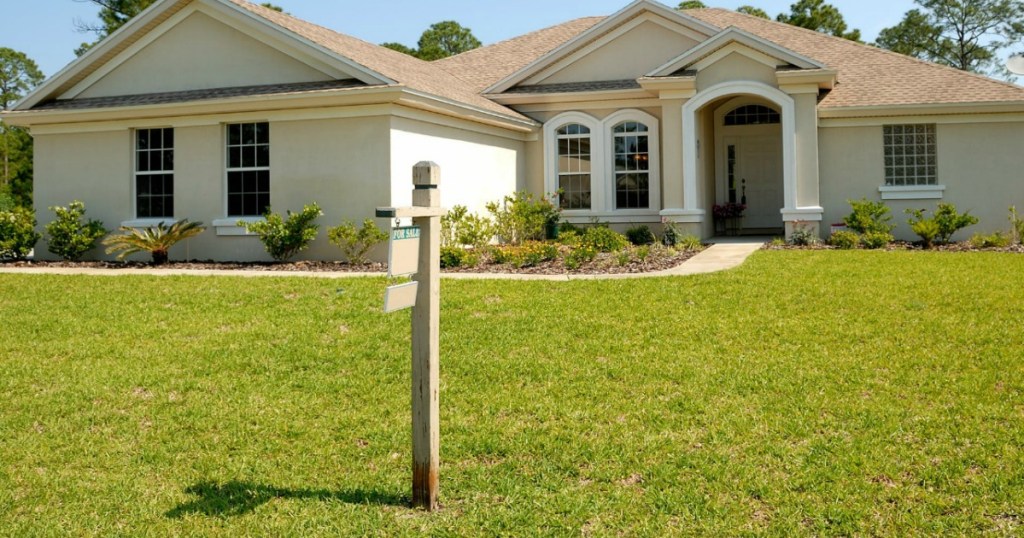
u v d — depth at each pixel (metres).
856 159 19.27
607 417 6.16
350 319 9.55
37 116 16.89
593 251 14.47
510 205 20.36
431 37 62.16
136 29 16.62
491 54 25.12
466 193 17.98
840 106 19.00
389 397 6.80
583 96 20.73
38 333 9.26
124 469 5.46
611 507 4.68
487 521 4.55
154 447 5.84
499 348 8.11
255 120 15.93
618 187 21.12
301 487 5.11
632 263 14.12
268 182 15.96
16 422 6.38
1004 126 18.42
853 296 10.21
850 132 19.27
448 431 5.94
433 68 21.53
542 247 15.41
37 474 5.39
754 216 22.97
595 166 21.00
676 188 18.97
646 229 19.81
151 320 9.79
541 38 25.73
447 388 6.95
